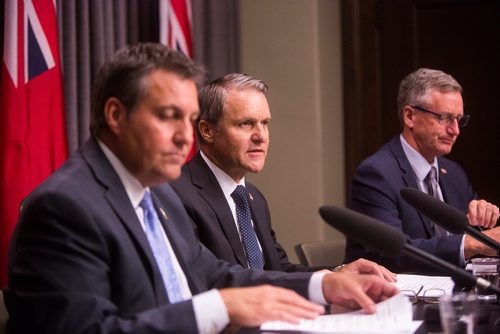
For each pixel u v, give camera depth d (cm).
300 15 692
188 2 629
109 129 270
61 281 240
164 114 259
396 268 441
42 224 246
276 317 240
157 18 628
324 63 701
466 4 702
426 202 304
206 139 402
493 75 696
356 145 730
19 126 493
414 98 507
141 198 279
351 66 732
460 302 238
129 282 259
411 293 330
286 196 701
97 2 562
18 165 492
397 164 504
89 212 253
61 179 258
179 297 285
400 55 723
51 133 512
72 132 539
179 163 264
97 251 252
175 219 318
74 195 253
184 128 262
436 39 712
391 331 249
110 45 579
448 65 709
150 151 260
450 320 236
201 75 268
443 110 498
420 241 439
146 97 258
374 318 269
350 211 257
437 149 503
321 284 295
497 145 694
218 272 322
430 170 514
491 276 329
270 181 707
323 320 269
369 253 457
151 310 243
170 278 284
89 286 243
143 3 625
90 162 270
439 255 429
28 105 499
